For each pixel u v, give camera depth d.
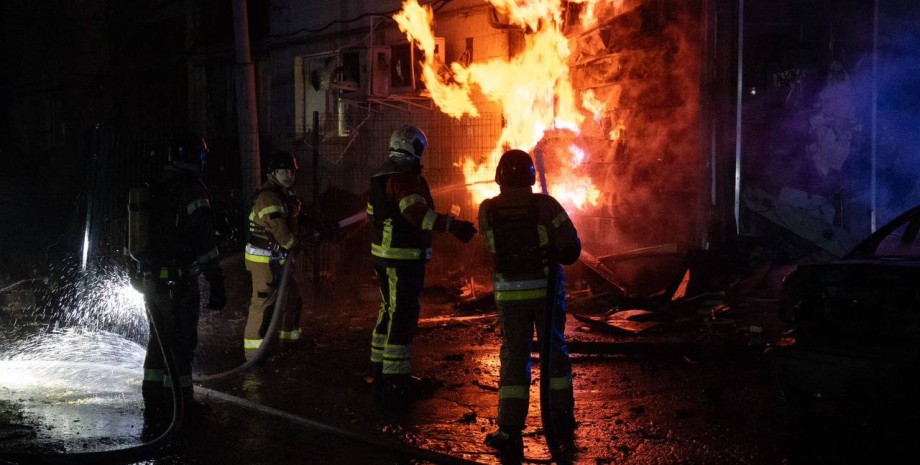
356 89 13.40
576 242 4.67
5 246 15.28
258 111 16.31
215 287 5.50
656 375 6.38
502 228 4.74
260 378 6.53
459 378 6.45
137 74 20.03
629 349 6.89
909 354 4.04
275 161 6.82
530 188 4.87
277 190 6.82
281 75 15.47
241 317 9.55
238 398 5.85
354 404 5.75
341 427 5.16
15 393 6.20
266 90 16.17
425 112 12.75
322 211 13.10
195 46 17.50
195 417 5.42
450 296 10.25
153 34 19.80
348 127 14.27
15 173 22.48
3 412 5.68
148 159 13.61
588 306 9.27
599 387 6.07
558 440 4.88
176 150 5.52
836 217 9.92
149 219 5.39
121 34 20.78
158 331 5.21
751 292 9.01
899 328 4.15
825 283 4.45
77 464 4.55
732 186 9.76
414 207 5.32
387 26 13.12
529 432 5.06
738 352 6.71
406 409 5.61
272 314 6.84
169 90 19.22
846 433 4.38
